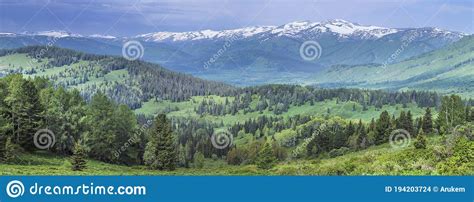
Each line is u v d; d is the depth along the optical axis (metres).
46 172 92.19
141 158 139.88
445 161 69.00
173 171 118.75
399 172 67.75
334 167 84.88
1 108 123.62
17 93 125.00
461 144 70.94
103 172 101.06
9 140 108.38
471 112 126.50
